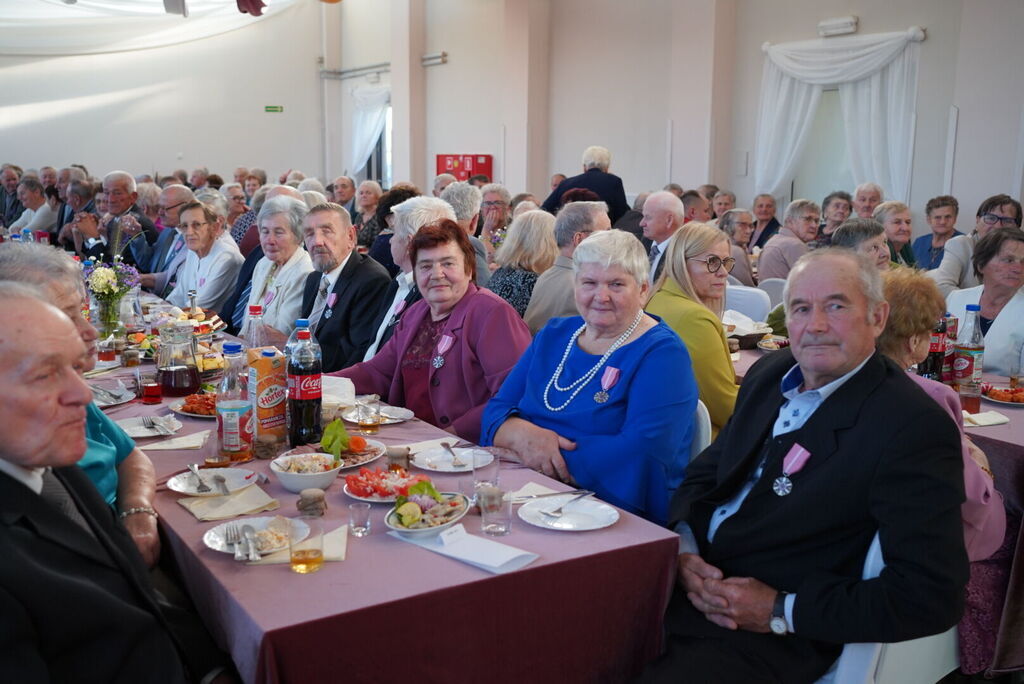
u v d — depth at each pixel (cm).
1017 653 209
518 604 146
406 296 318
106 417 189
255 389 203
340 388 257
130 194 681
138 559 144
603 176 749
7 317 120
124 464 186
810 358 163
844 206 647
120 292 355
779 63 855
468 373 258
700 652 164
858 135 815
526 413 227
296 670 127
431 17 1297
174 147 1508
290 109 1571
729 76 908
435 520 163
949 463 151
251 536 153
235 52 1521
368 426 227
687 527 187
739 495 182
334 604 132
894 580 148
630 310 216
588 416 214
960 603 148
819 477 161
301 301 403
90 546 127
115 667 123
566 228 345
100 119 1458
